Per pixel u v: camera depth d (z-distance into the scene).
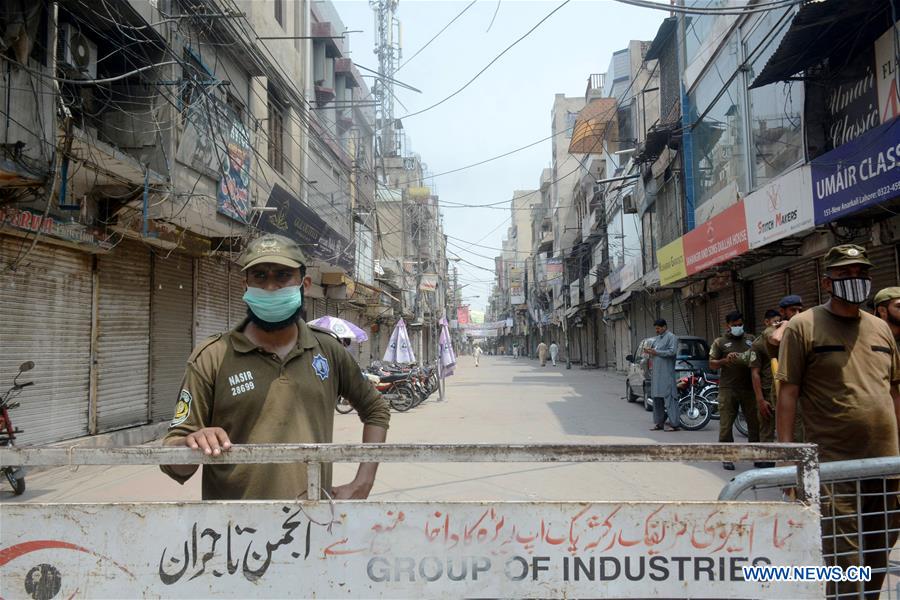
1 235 7.42
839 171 7.04
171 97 9.43
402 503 1.92
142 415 10.39
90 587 1.89
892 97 7.03
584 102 47.69
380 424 2.46
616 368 29.11
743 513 1.93
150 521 1.91
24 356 7.80
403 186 42.00
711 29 13.39
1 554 1.90
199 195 9.54
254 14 14.27
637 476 6.91
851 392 3.09
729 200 12.49
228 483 2.11
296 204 14.63
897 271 7.57
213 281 13.08
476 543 1.91
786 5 6.77
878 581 2.85
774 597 1.91
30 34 6.50
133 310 10.19
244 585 1.89
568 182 46.56
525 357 68.31
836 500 2.88
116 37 8.88
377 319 30.47
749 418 7.30
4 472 6.25
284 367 2.21
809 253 9.36
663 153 17.14
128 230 9.26
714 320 15.23
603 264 27.52
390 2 27.61
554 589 1.91
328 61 20.92
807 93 8.73
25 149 6.35
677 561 1.92
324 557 1.90
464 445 1.90
